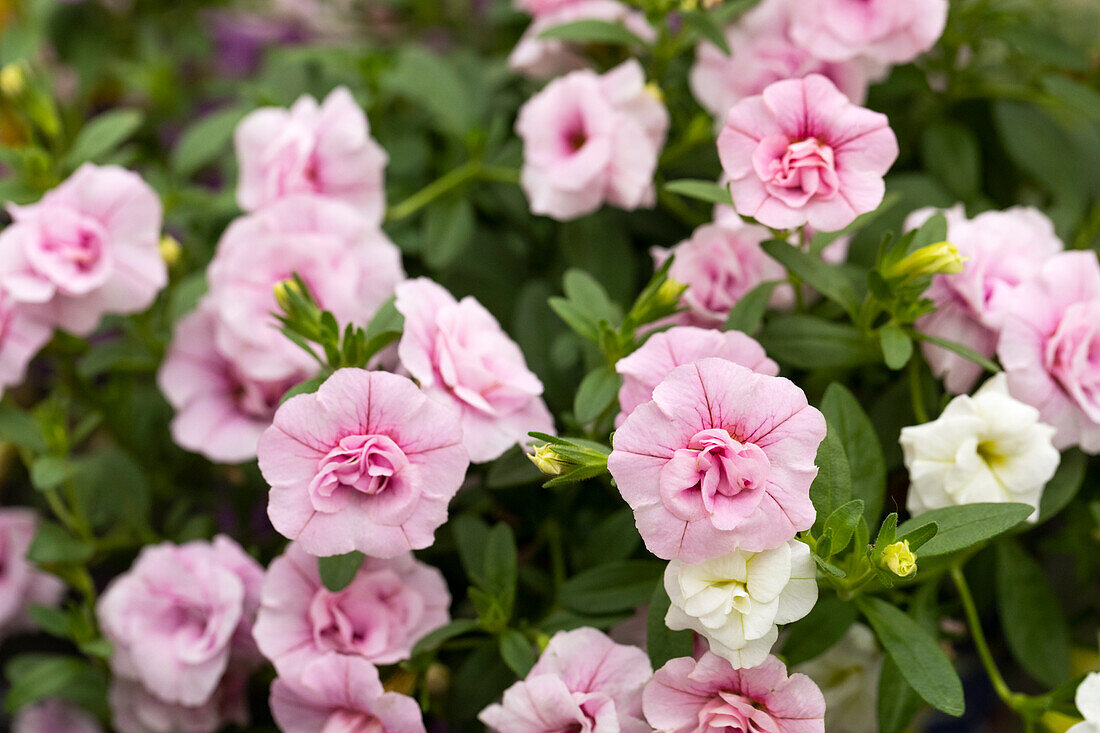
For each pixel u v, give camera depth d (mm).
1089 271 471
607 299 502
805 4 502
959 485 455
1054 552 526
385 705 457
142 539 537
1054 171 530
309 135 509
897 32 499
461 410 457
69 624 506
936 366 473
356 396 440
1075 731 440
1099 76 558
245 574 493
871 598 455
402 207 534
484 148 541
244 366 492
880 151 449
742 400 427
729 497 428
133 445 553
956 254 454
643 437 427
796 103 451
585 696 445
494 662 481
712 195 471
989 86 536
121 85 698
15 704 503
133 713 505
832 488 445
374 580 468
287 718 470
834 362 473
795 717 438
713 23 505
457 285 531
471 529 482
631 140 504
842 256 496
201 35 684
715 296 481
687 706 443
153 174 552
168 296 541
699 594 430
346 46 589
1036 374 466
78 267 502
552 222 544
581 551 485
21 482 596
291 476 442
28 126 551
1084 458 478
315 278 491
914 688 443
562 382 508
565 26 515
